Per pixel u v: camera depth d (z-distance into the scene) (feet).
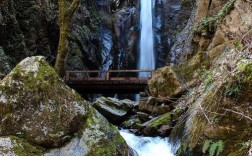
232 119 14.79
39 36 60.49
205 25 35.65
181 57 47.67
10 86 14.88
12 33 52.80
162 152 20.16
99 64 77.71
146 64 81.97
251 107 14.39
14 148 13.70
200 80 25.93
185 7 79.00
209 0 43.21
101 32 82.38
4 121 14.34
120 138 15.98
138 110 31.24
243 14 27.43
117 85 48.57
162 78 30.04
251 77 14.96
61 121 14.66
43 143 14.12
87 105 15.99
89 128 15.17
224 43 28.43
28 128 14.34
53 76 15.44
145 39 83.87
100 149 14.70
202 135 15.62
